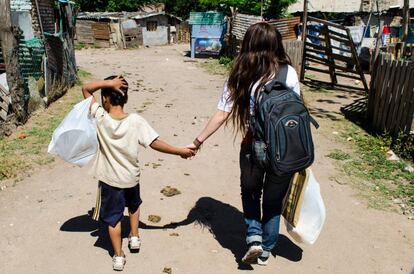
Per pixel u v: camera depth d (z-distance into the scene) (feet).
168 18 108.78
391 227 12.87
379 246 11.80
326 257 11.19
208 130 10.09
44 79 28.96
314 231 10.27
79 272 10.22
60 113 26.40
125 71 50.88
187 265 10.62
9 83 22.18
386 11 65.67
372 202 14.53
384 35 61.31
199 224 12.75
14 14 29.71
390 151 19.72
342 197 14.88
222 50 67.05
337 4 69.00
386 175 16.94
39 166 17.12
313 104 31.91
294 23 54.39
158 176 16.40
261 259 10.52
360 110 28.99
